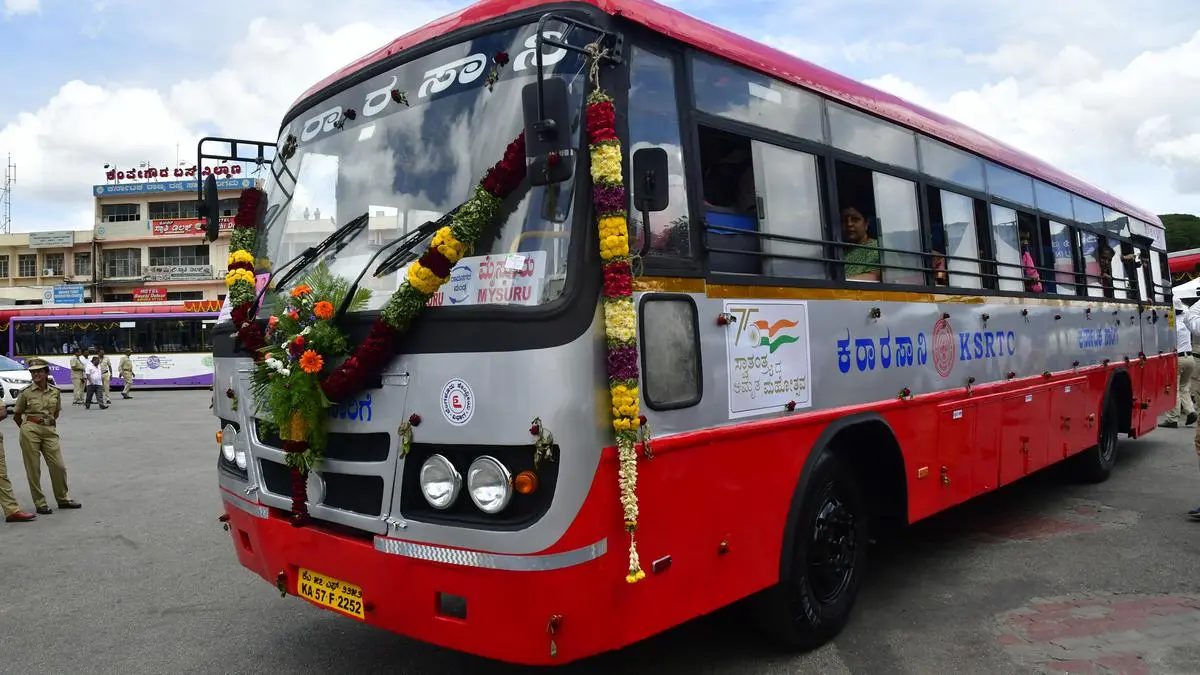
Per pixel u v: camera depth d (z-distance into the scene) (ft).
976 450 18.72
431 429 9.93
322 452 11.10
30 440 26.89
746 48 13.21
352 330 10.96
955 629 15.02
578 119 10.11
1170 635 14.44
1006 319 20.74
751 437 12.16
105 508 27.73
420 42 12.21
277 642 15.12
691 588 11.13
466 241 9.84
